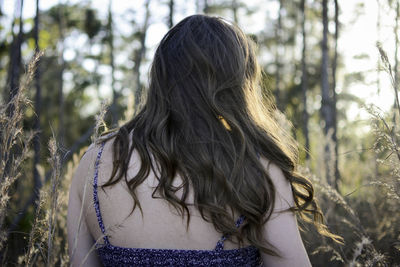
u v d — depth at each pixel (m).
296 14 13.09
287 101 14.94
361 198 2.32
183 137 0.99
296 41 14.42
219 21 1.09
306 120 9.05
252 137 0.99
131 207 1.00
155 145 0.99
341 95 6.54
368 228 1.89
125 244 1.00
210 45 1.04
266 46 14.88
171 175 0.97
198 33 1.06
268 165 0.97
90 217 1.06
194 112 1.01
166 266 0.97
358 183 2.90
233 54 1.04
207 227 0.97
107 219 1.02
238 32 1.10
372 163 2.31
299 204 1.13
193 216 0.97
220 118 1.02
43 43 6.59
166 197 0.96
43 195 1.33
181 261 0.96
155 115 1.04
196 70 1.03
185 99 1.02
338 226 2.10
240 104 1.03
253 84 1.11
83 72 16.77
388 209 1.95
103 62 15.86
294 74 15.71
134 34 13.40
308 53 14.74
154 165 1.00
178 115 1.01
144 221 0.99
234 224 0.95
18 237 1.79
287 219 0.96
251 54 1.12
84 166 1.08
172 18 9.95
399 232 1.77
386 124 1.43
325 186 1.84
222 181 0.95
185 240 0.97
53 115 13.23
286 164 0.99
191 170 0.96
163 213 0.98
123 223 1.00
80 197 1.09
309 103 15.92
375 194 2.14
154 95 1.07
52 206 1.26
